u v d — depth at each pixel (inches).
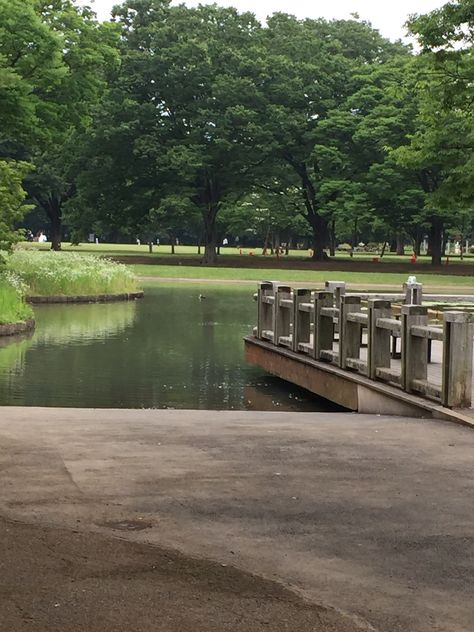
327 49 2519.7
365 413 419.5
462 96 1115.9
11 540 178.4
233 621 140.9
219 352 683.4
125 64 2279.8
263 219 3090.6
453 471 249.4
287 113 2279.8
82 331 815.1
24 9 1206.3
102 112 2247.8
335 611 146.2
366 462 261.1
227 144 2218.3
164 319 940.6
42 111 1370.6
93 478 233.9
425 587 158.1
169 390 518.3
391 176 2175.2
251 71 2293.3
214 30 2399.1
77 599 148.3
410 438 304.3
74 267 1278.3
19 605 145.1
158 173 2335.1
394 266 2245.3
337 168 2333.9
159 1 2440.9
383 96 2219.5
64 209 2652.6
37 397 482.9
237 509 206.5
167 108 2385.6
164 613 143.3
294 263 2308.1
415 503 213.6
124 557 170.4
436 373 454.3
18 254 1279.5
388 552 176.9
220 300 1240.2
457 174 1183.6
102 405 464.1
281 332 579.5
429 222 2326.5
